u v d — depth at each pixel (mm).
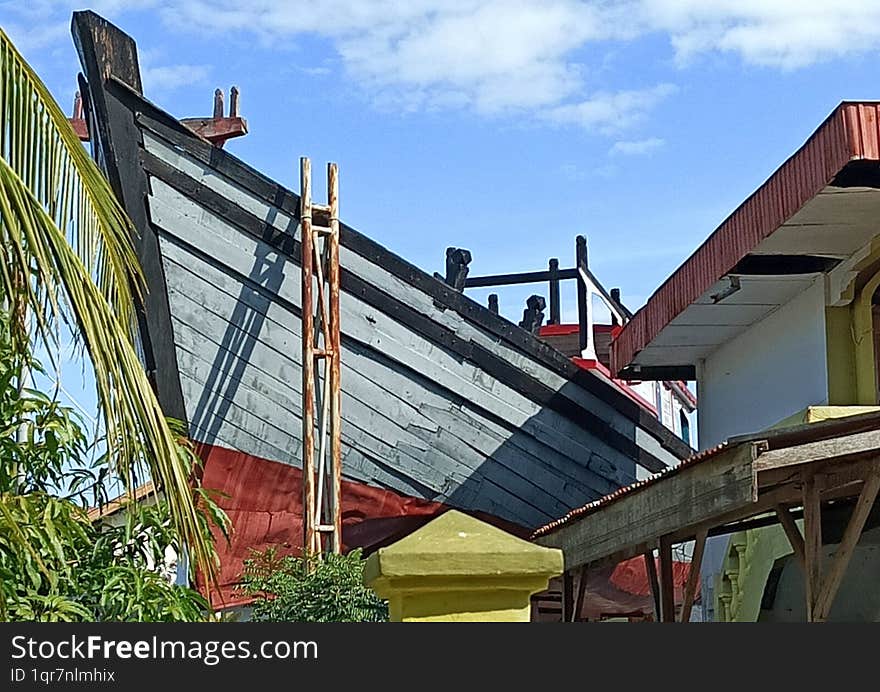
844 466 8469
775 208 11984
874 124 10523
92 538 7039
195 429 14766
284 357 15211
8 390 6621
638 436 18000
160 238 14352
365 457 15906
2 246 5484
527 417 16828
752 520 11984
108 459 5359
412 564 4078
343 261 15312
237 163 14719
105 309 5449
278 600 11062
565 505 17438
